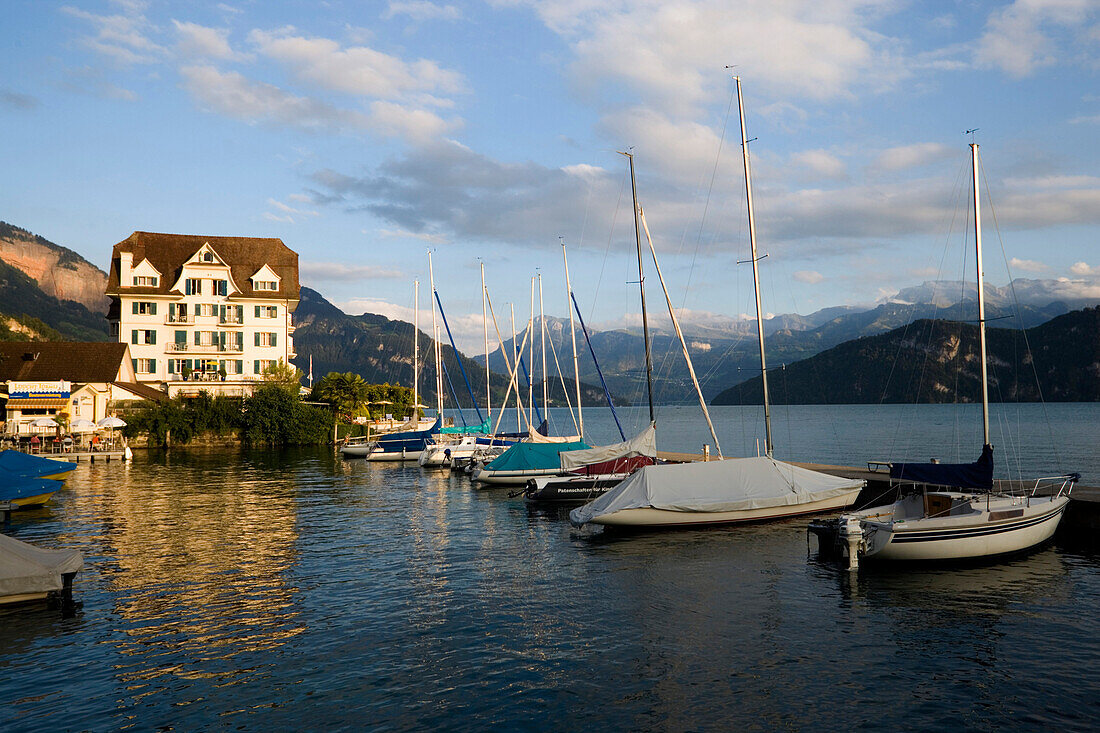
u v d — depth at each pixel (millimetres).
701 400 41469
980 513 24391
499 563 26031
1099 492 30875
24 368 85062
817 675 15625
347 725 13555
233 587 22984
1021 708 14047
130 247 99625
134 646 17734
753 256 36375
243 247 105938
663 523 31078
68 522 35062
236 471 60719
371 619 19672
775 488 32500
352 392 101125
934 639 17703
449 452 62781
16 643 17938
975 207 29500
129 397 85812
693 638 17922
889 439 96062
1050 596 21000
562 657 16766
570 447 49531
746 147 37000
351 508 39531
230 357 98875
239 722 13734
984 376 27922
